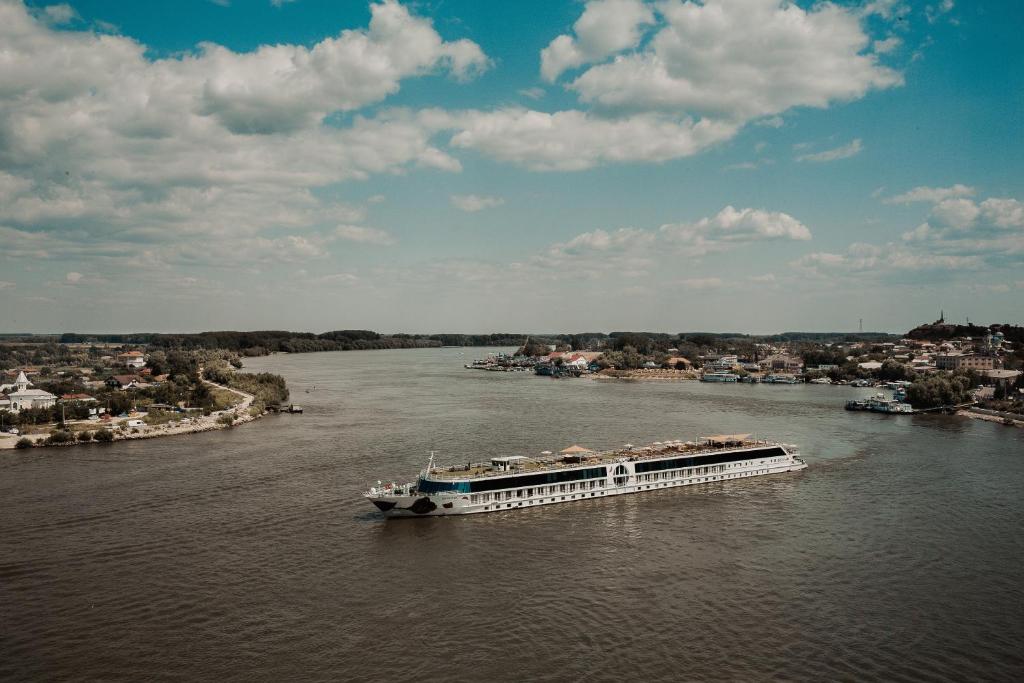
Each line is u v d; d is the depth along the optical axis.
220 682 67.44
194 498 129.50
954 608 82.94
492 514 121.31
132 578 92.19
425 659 71.38
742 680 67.31
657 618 80.31
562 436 193.88
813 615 81.06
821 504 127.25
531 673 68.62
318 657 71.94
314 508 123.38
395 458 164.25
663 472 140.62
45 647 74.38
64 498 129.50
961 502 127.69
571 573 94.00
